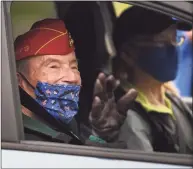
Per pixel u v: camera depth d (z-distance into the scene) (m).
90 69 3.62
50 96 2.87
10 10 2.67
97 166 2.55
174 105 3.86
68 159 2.58
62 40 2.94
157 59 3.81
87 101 3.29
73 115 2.96
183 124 3.74
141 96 3.66
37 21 2.93
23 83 2.80
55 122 2.86
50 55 2.87
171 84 4.07
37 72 2.83
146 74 3.77
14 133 2.59
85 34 3.69
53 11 3.09
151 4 2.87
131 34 3.90
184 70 4.47
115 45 4.03
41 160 2.57
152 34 3.81
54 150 2.60
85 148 2.62
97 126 3.20
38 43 2.85
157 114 3.59
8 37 2.61
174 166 2.55
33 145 2.61
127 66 3.88
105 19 4.04
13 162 2.56
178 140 3.51
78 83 3.02
